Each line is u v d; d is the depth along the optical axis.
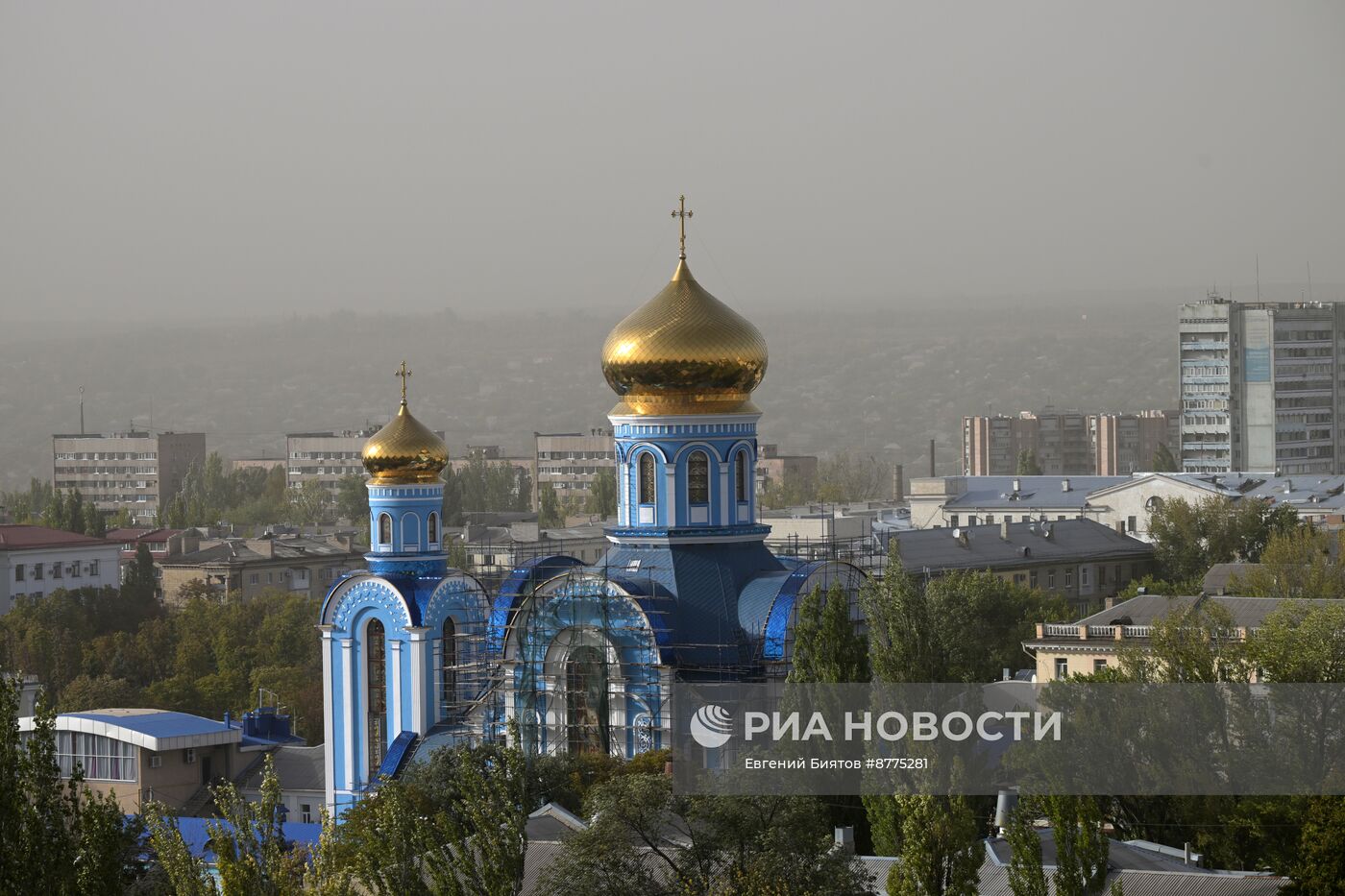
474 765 100.62
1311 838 91.50
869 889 90.06
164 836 83.62
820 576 120.62
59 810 78.88
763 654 116.88
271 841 84.88
